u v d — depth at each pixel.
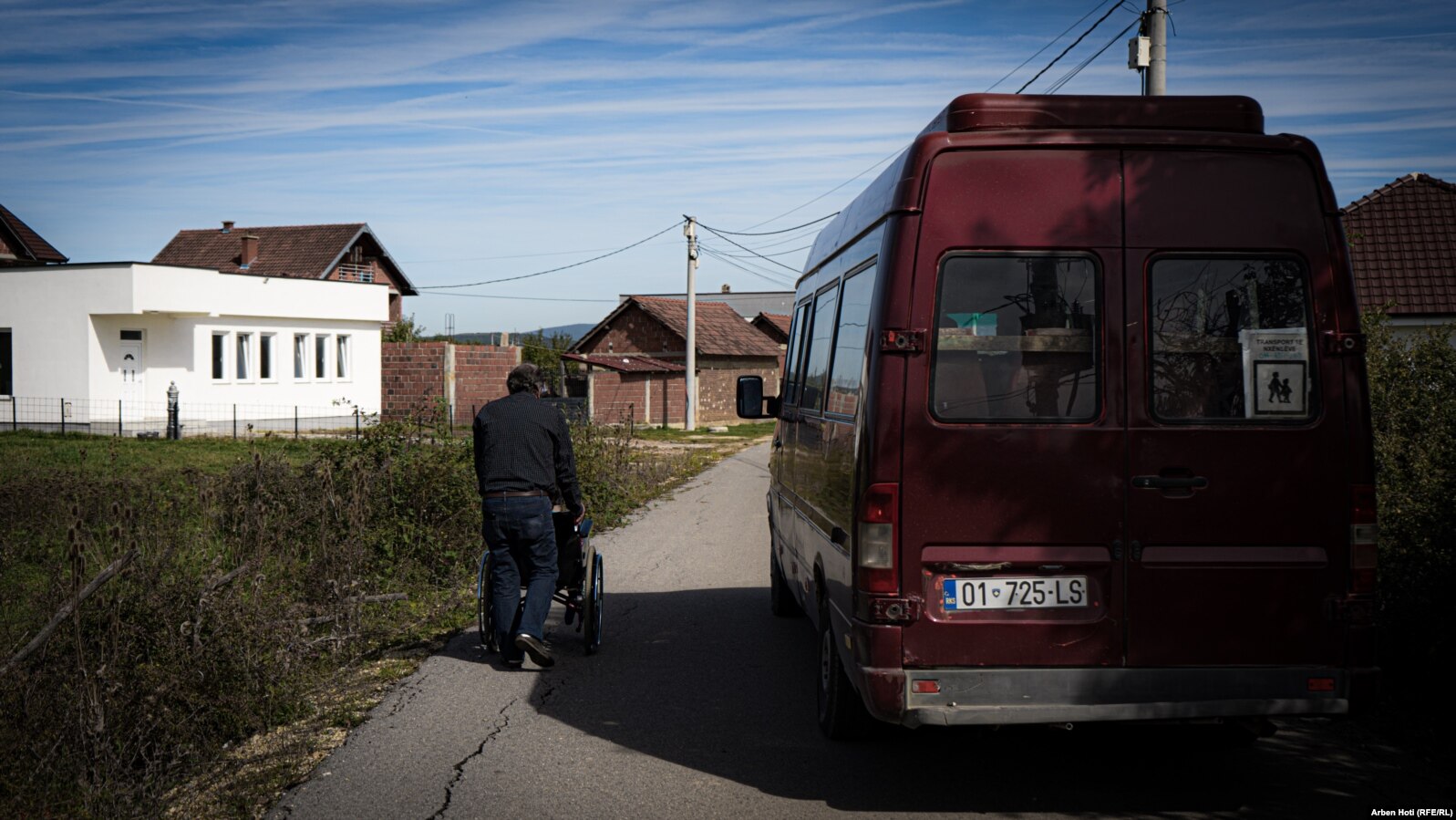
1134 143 4.33
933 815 4.45
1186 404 4.31
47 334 29.72
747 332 52.41
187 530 7.83
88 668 5.02
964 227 4.33
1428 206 24.05
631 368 40.81
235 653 5.78
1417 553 6.14
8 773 4.66
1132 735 5.50
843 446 4.89
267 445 22.59
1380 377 8.48
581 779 4.88
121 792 4.57
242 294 31.89
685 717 5.84
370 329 37.19
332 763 5.10
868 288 4.76
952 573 4.31
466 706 6.04
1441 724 5.49
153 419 30.03
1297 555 4.30
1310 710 4.29
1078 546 4.30
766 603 9.02
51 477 12.04
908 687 4.27
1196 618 4.29
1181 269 4.32
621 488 16.16
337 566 7.79
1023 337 4.32
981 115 4.41
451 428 11.33
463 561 9.82
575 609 7.50
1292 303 4.33
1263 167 4.35
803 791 4.73
